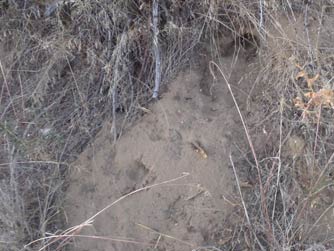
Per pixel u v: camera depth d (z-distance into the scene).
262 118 2.15
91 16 2.26
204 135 2.14
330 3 2.29
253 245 1.99
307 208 2.00
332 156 1.98
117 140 2.20
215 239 2.03
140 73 2.29
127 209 2.10
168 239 2.04
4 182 2.13
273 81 2.17
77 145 2.24
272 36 2.19
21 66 2.37
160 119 2.19
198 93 2.23
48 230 2.11
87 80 2.31
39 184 2.17
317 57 2.12
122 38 2.22
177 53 2.28
